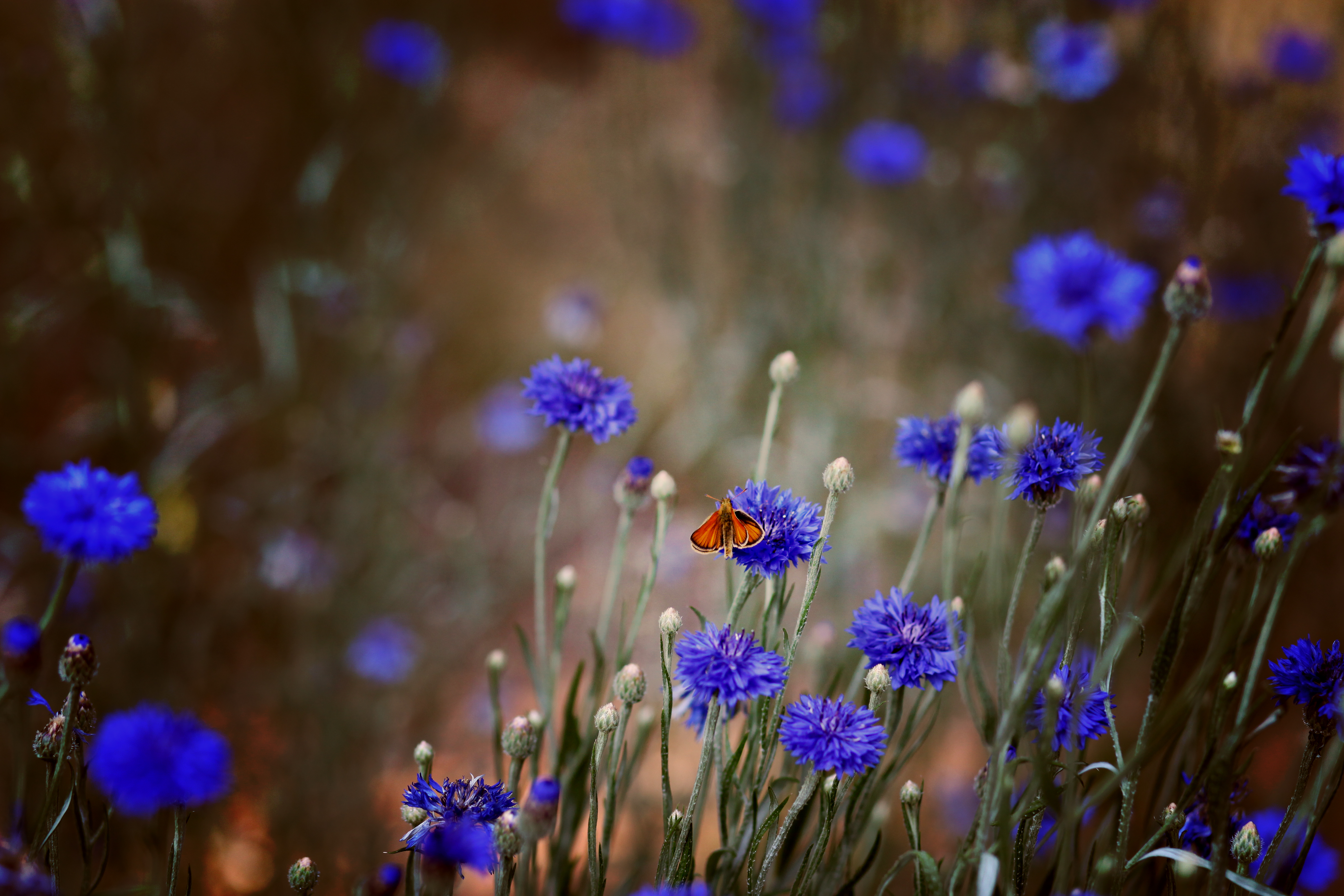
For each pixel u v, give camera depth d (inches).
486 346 107.4
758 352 87.8
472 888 56.0
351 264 95.3
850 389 85.1
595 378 47.7
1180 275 42.7
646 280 107.9
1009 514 75.0
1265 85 77.7
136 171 75.9
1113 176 82.3
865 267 90.7
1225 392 70.1
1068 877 43.6
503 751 48.1
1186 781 45.9
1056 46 82.3
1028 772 52.1
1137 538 44.7
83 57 68.4
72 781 43.6
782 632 45.4
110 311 77.5
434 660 76.9
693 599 82.7
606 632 49.2
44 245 76.2
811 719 43.4
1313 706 43.6
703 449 89.6
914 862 43.8
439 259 110.0
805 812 46.9
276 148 97.4
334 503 84.7
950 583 43.3
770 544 44.0
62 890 53.4
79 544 43.6
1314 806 42.9
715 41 116.5
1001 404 78.4
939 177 89.7
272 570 76.3
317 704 67.7
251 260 96.1
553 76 127.4
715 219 100.9
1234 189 77.0
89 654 43.8
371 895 43.7
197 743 42.1
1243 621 42.9
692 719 46.4
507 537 90.4
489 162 109.8
